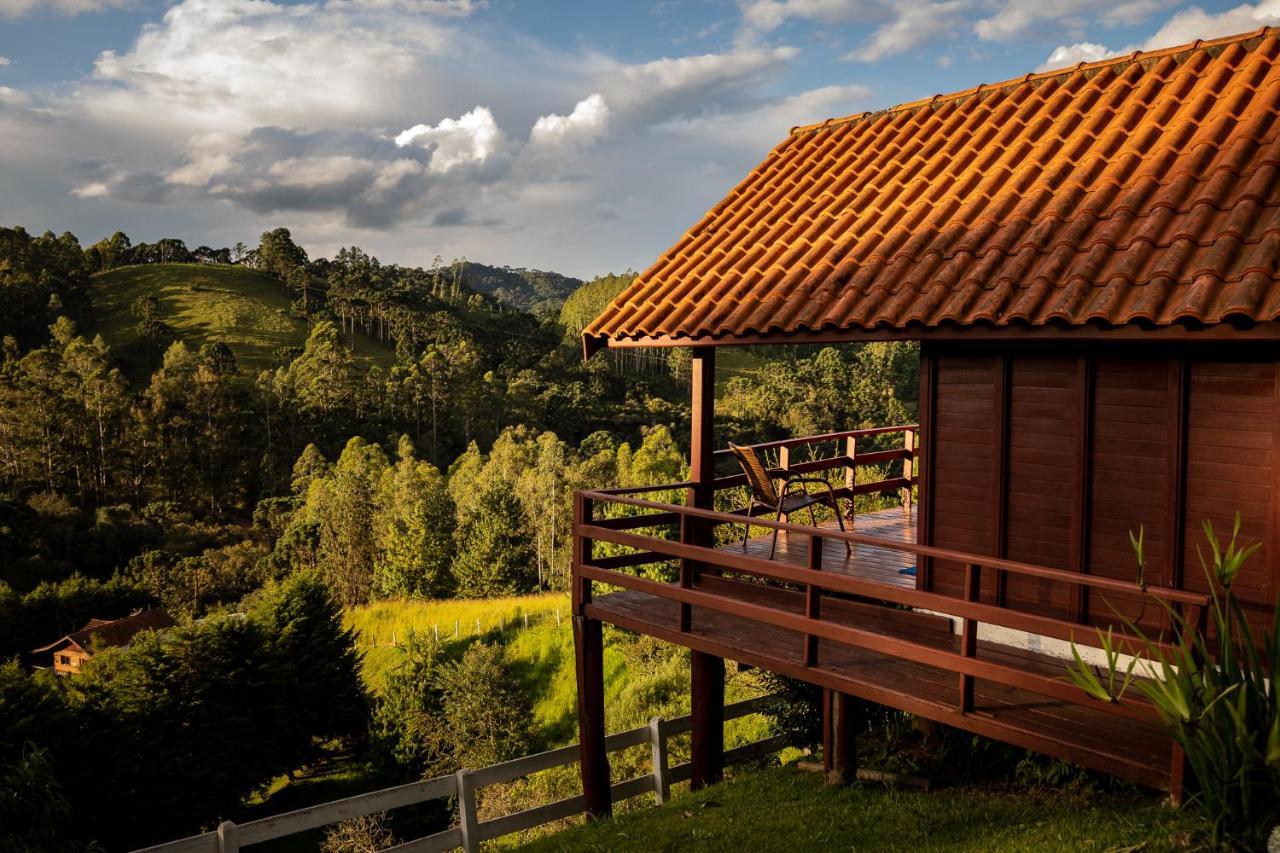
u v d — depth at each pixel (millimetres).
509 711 30922
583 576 8422
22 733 25703
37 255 145625
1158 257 5496
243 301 149750
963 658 5508
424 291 194375
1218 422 5574
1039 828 5496
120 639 54969
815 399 99562
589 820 8719
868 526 10570
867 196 8445
